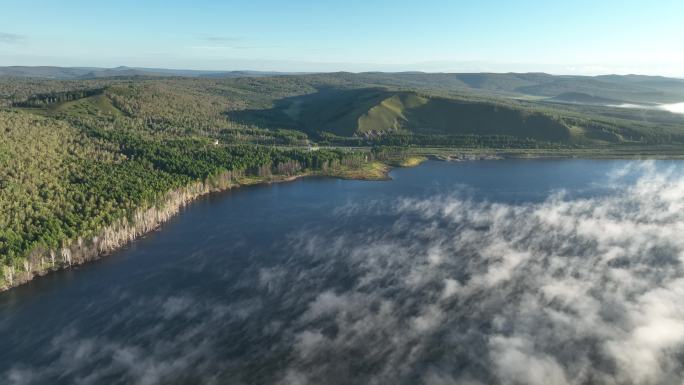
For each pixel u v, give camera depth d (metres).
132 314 163.00
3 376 132.50
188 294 176.12
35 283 182.25
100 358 140.25
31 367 136.12
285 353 142.25
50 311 163.88
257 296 175.00
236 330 153.75
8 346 145.25
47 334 151.12
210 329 154.50
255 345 146.12
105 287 180.88
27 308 165.50
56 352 142.75
